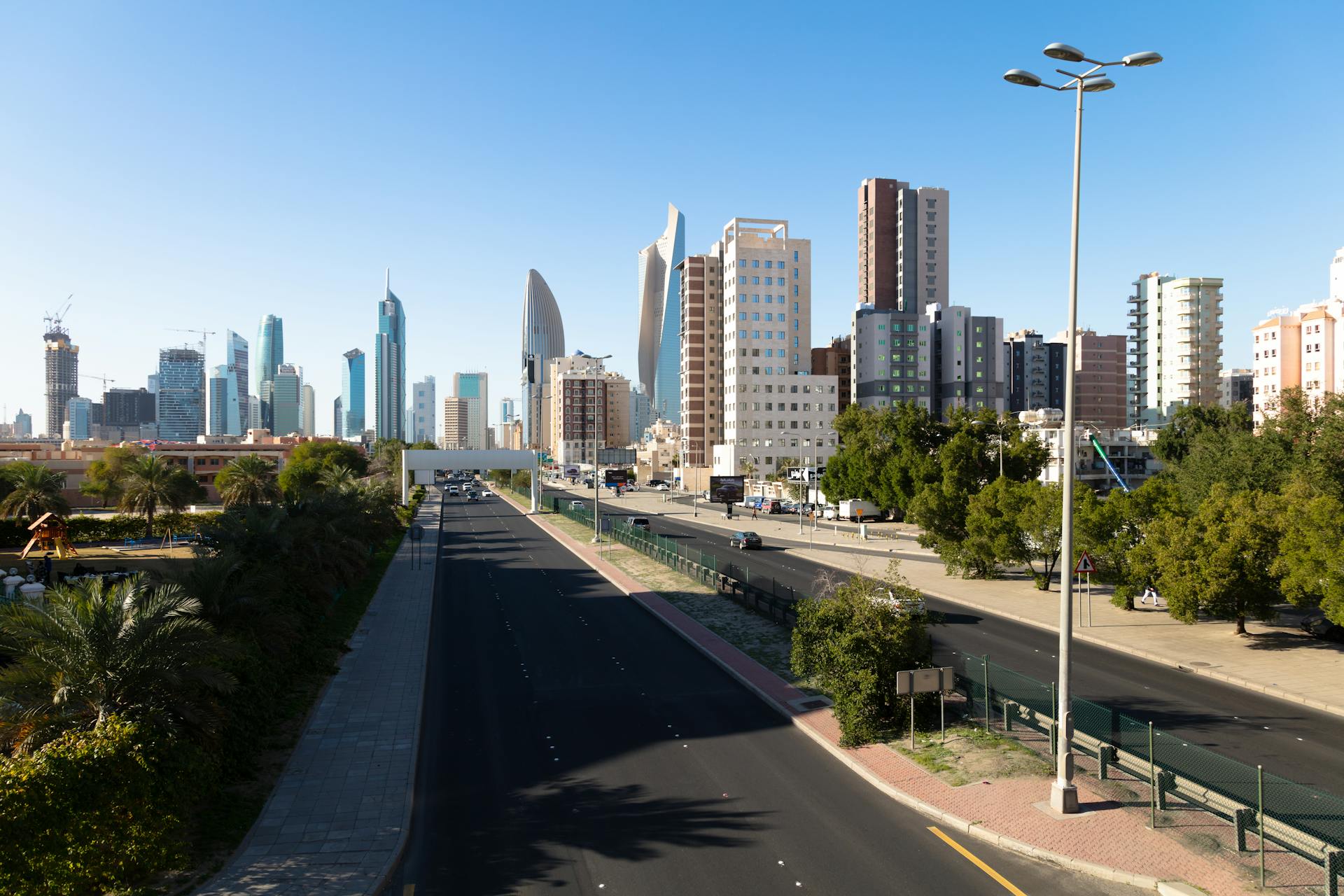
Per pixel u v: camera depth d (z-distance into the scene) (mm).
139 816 13969
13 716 15492
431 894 14188
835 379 149625
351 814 17172
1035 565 53719
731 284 150125
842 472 93250
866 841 16047
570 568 57812
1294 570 27688
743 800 18156
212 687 17656
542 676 29125
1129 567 35250
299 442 170250
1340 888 13484
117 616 16641
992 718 22328
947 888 14180
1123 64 15922
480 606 43312
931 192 181625
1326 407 48719
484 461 109875
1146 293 173125
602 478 167750
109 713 15859
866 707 21219
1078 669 28812
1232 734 21812
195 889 13930
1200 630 34219
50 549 59562
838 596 23000
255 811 17297
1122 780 18469
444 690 27422
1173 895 13617
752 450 146625
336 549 38406
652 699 26156
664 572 54000
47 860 12680
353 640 34344
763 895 13992
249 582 23141
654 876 14742
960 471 65812
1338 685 25797
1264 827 14797
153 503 69375
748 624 36750
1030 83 16438
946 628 35844
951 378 162750
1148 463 112812
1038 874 14625
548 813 17594
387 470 166625
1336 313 122500
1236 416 79625
